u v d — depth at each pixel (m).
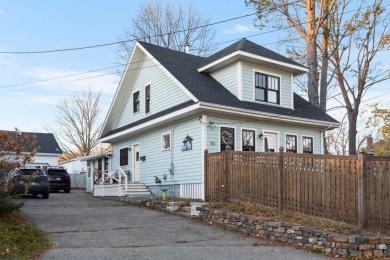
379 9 23.58
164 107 18.70
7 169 11.14
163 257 7.88
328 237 8.69
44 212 13.88
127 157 22.19
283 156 11.41
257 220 10.48
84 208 15.29
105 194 20.44
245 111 16.23
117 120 23.73
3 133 10.60
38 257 7.63
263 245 9.38
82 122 48.28
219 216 11.88
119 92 22.31
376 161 9.18
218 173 14.20
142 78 21.03
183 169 16.78
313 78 22.06
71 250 8.31
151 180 19.22
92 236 9.99
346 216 9.47
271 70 18.81
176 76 17.28
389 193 9.07
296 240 9.41
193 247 8.87
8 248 7.93
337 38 24.23
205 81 18.16
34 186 18.67
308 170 10.57
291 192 11.06
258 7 21.78
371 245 8.32
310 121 18.62
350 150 26.97
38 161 38.66
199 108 15.19
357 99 26.78
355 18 23.77
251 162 12.65
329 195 9.94
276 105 18.69
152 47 20.38
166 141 18.33
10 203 10.72
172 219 12.80
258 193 12.30
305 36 22.62
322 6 21.75
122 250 8.41
